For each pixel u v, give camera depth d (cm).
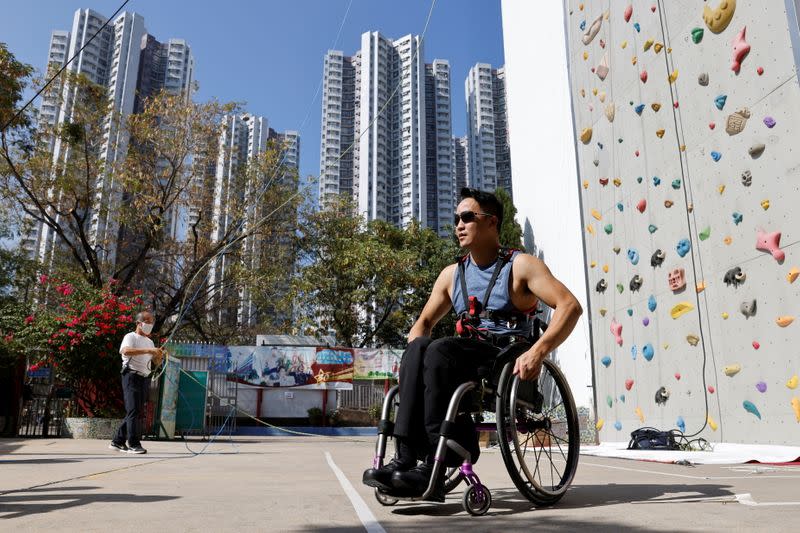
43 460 463
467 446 183
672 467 418
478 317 213
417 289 2388
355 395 1755
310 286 2256
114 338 910
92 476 320
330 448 747
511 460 187
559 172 1205
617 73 799
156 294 2198
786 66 495
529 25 1434
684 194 635
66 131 1705
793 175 485
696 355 604
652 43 710
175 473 345
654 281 689
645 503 202
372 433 1684
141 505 199
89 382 938
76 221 1803
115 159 1870
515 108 1530
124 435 588
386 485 178
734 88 559
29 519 168
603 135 834
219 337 2462
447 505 198
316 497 223
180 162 1908
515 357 203
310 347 1744
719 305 570
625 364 749
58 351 888
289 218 2166
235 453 602
